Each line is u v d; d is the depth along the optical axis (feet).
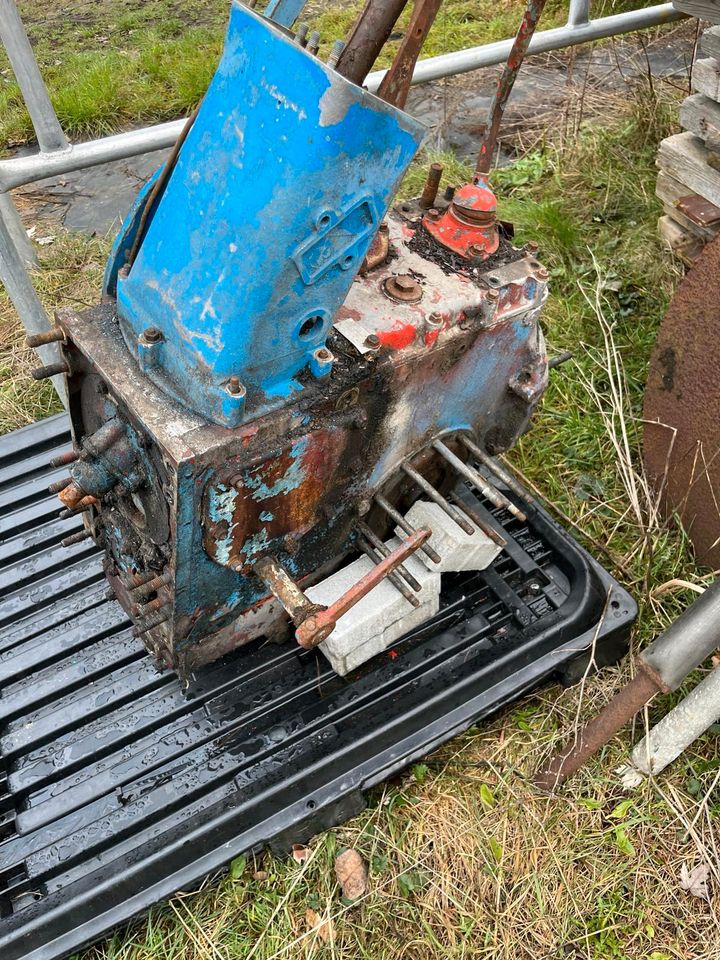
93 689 6.10
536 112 13.12
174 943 5.38
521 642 6.29
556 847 5.85
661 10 8.74
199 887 5.50
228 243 3.97
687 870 5.74
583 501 7.98
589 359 9.12
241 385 4.19
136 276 4.52
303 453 4.63
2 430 8.43
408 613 5.90
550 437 8.50
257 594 5.32
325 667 6.20
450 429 5.81
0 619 6.48
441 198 5.98
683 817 5.91
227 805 5.43
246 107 3.88
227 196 3.97
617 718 5.57
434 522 5.96
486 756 6.30
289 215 3.79
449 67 7.48
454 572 6.81
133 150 6.41
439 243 5.54
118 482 4.72
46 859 5.31
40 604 6.59
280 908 5.51
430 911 5.57
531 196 11.22
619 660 6.81
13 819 5.55
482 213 5.41
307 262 3.97
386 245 5.35
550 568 7.00
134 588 5.03
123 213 11.44
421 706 5.92
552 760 6.14
